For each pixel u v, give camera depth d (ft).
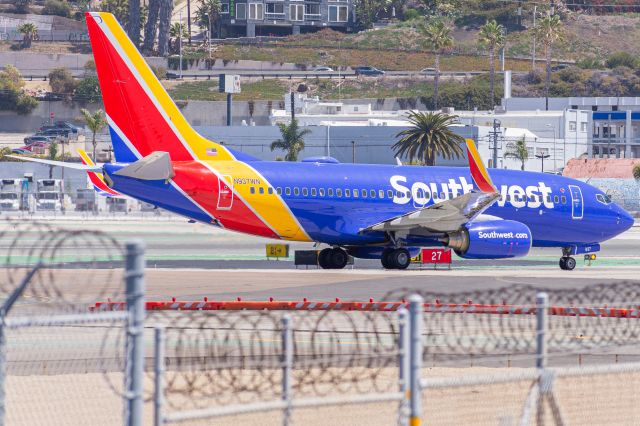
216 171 515.09
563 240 612.29
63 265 170.91
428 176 581.94
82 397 213.46
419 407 150.92
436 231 554.46
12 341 279.28
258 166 533.14
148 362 252.42
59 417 195.52
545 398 163.63
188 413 141.08
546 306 165.37
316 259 556.51
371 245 566.77
